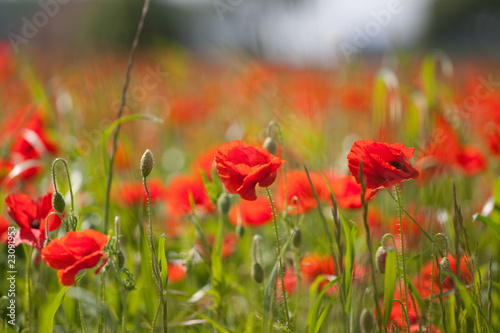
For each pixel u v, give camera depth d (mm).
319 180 1580
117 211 1690
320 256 1619
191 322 1512
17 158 1849
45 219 1429
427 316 1464
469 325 1435
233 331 1485
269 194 1430
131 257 1606
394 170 1337
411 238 1602
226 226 1829
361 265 1578
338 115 2557
